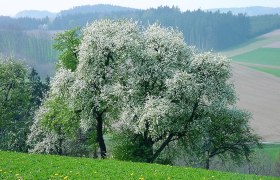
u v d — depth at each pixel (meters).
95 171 28.52
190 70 49.66
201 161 58.19
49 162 31.81
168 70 49.44
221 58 49.31
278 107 156.00
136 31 53.47
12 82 79.56
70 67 58.41
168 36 51.91
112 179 26.08
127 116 47.91
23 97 80.38
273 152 106.06
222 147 57.12
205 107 49.84
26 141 71.31
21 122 79.00
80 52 49.97
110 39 49.59
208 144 56.75
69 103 50.34
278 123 138.12
